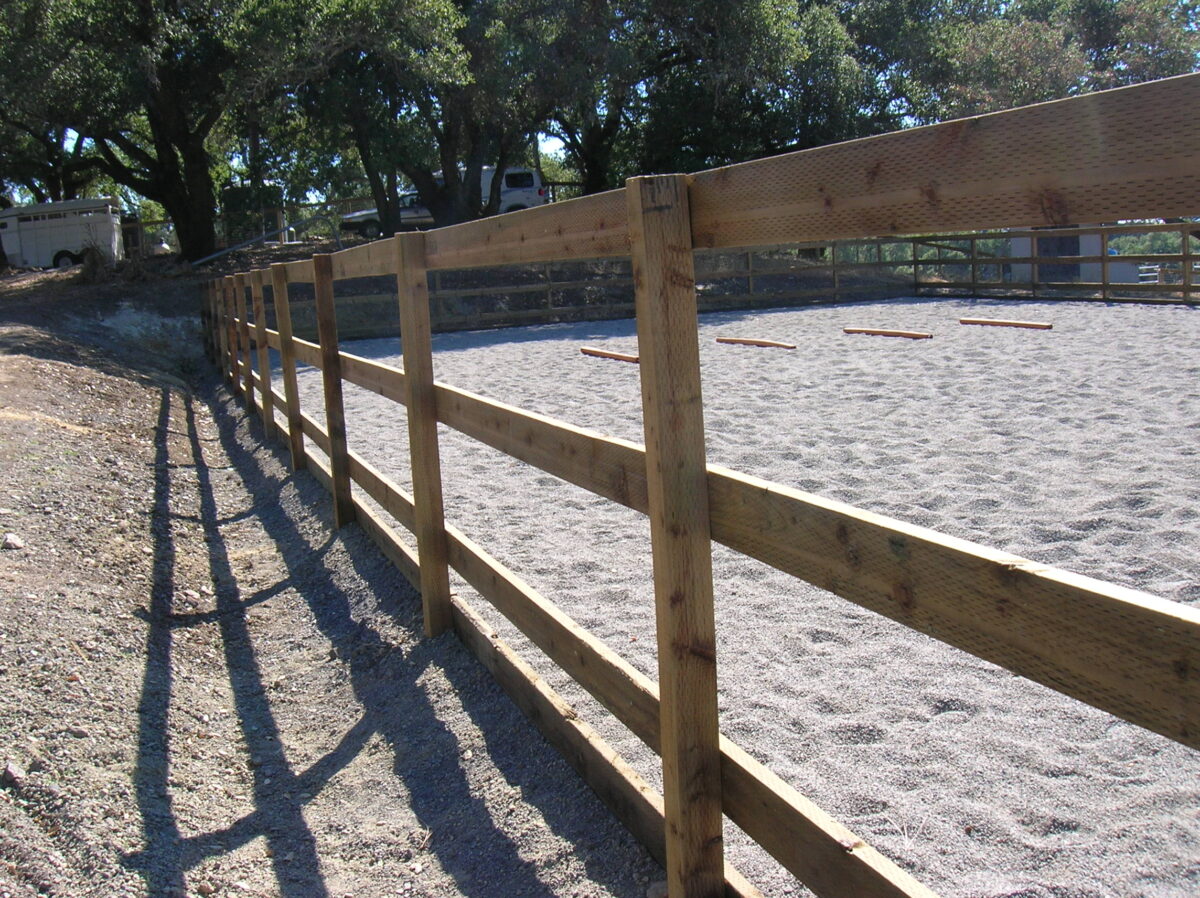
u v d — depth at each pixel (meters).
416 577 4.27
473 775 2.97
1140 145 1.18
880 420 7.18
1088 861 2.26
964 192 1.39
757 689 3.24
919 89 24.70
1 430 7.27
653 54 22.14
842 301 19.92
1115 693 1.23
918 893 1.55
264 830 2.88
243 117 22.05
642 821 2.40
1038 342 10.73
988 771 2.68
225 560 5.61
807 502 1.73
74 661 3.76
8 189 38.88
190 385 13.76
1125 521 4.55
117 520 5.78
